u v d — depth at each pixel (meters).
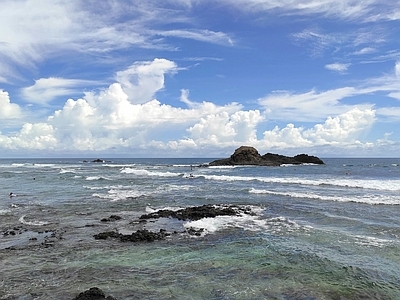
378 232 13.74
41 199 24.77
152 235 13.34
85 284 8.52
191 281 8.67
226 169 68.75
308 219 16.64
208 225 15.54
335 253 11.01
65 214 18.81
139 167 83.88
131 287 8.30
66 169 73.50
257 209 19.62
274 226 15.21
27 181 40.62
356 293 7.95
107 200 24.05
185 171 62.38
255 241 12.62
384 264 9.92
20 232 14.52
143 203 22.66
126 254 11.13
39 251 11.54
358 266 9.75
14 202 23.33
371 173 51.00
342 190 27.89
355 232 13.83
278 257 10.64
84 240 13.08
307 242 12.41
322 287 8.29
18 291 8.12
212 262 10.21
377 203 20.67
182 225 15.78
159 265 9.98
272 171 59.22
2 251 11.57
